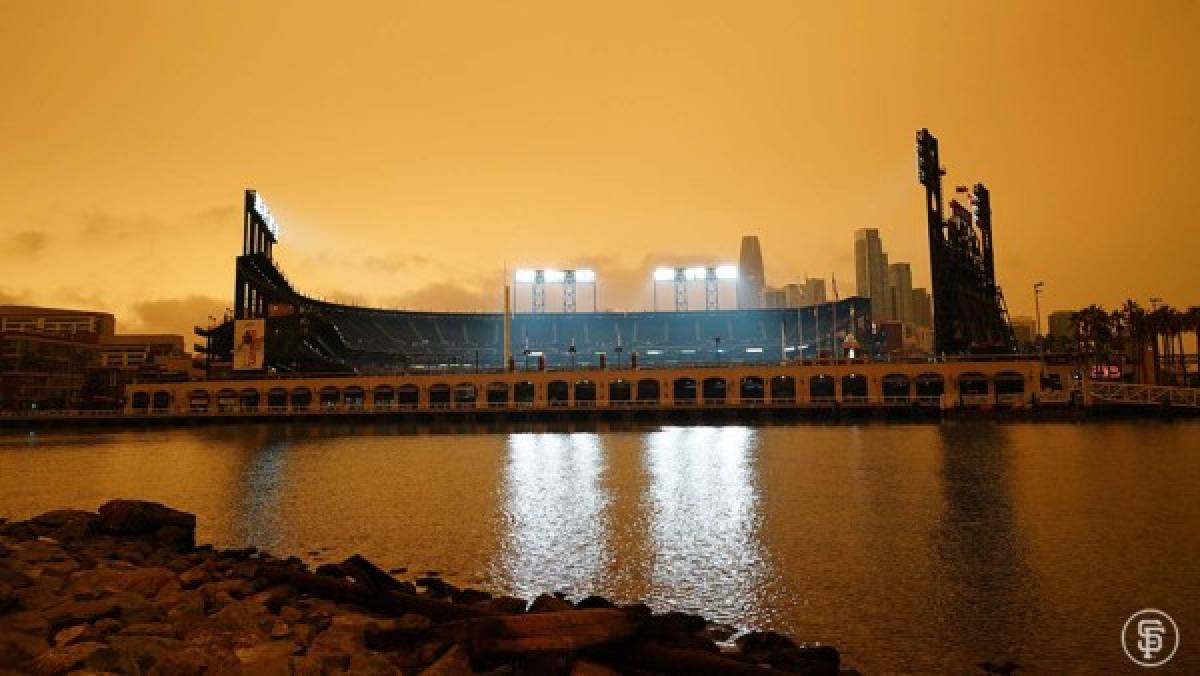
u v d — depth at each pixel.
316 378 164.50
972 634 17.61
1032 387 134.38
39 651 11.33
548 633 12.88
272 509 38.28
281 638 13.45
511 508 37.38
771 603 20.11
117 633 12.45
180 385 166.50
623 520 33.25
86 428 157.25
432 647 13.00
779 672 12.20
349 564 17.86
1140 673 15.33
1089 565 23.48
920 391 148.62
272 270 191.00
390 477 53.00
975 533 28.73
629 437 97.69
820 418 139.00
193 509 38.69
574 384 156.12
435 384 160.75
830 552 26.05
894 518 32.34
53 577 16.39
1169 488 39.06
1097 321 160.88
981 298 172.25
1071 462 52.78
